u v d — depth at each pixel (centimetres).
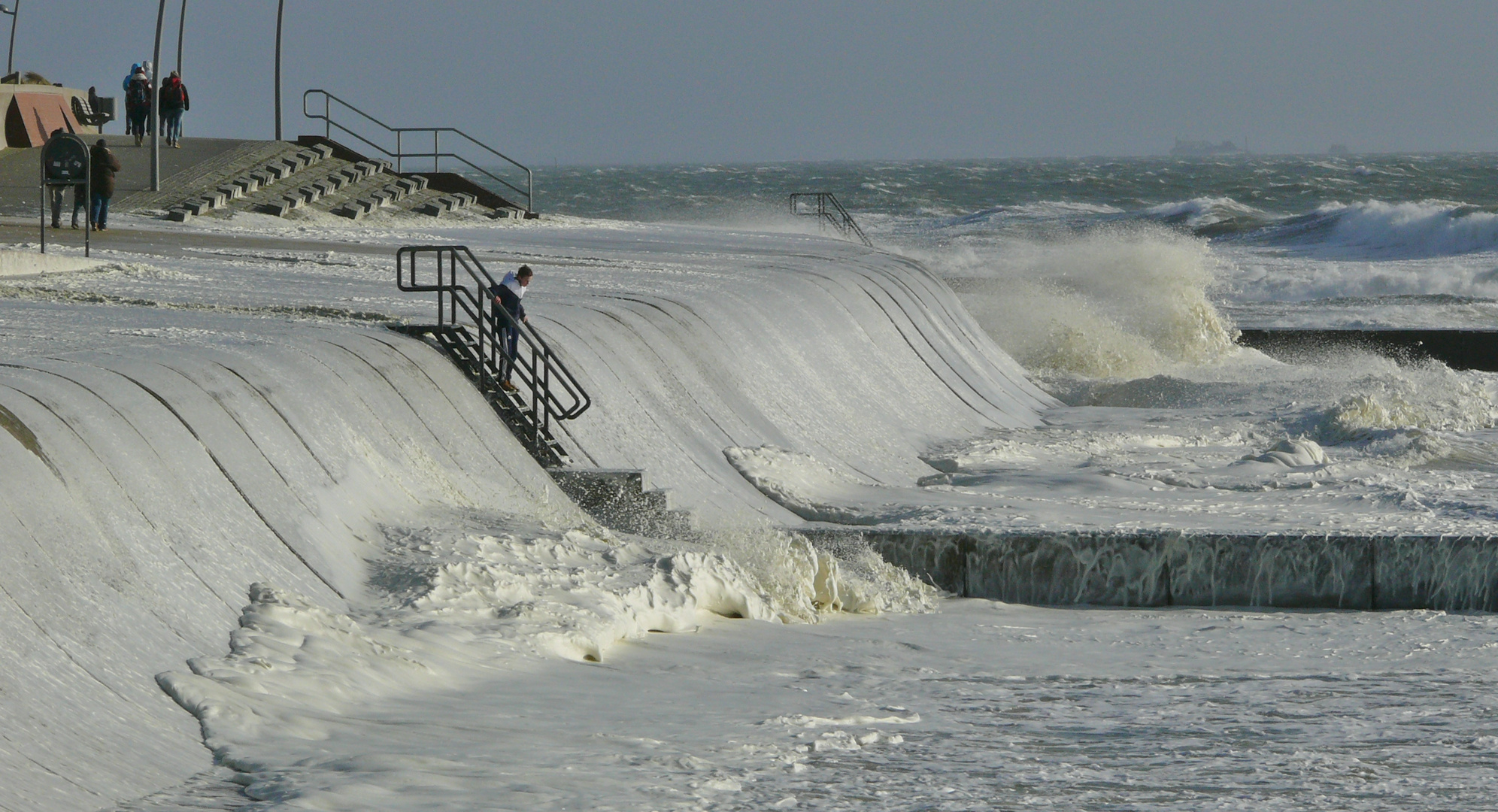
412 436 4959
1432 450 7931
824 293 9388
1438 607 5150
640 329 7038
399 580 4012
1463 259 19938
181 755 2733
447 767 2738
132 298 6325
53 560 3136
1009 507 6209
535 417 5591
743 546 4972
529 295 7506
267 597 3553
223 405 4184
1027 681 3803
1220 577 5288
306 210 12456
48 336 4812
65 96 14762
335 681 3225
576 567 4416
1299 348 13100
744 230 15225
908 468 7650
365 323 5897
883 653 4166
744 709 3338
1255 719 3344
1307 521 5678
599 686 3503
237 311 6069
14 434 3347
